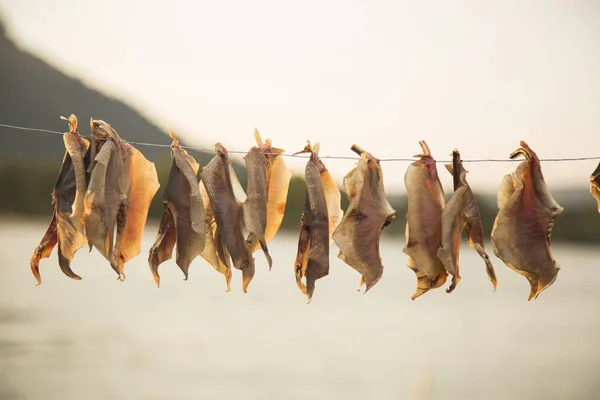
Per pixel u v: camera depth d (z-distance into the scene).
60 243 1.62
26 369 2.92
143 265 6.05
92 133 1.63
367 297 4.90
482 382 2.89
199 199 1.59
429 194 1.63
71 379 2.84
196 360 3.13
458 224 1.60
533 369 3.07
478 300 4.91
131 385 2.77
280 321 4.00
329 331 3.79
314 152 1.67
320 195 1.63
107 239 1.57
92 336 3.54
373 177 1.64
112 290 4.95
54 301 4.48
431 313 4.38
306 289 1.62
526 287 5.52
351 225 1.62
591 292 5.09
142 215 1.64
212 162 1.64
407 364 3.12
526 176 1.62
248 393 2.68
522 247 1.61
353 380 2.87
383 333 3.78
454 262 1.58
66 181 1.63
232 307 4.41
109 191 1.58
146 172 1.64
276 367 3.02
